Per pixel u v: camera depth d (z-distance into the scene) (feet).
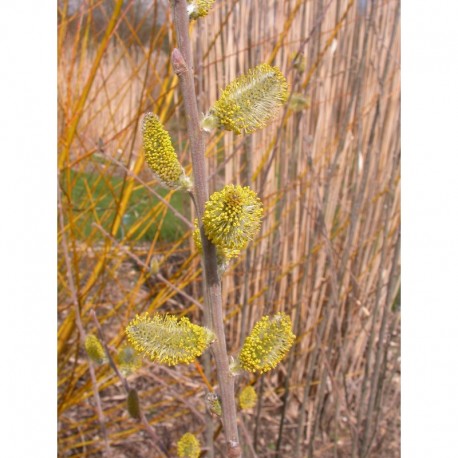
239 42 2.32
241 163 2.52
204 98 2.36
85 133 2.40
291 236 2.60
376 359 2.10
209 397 0.96
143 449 2.39
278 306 2.60
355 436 2.15
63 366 2.43
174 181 0.92
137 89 2.53
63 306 2.52
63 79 2.29
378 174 2.43
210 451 1.78
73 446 2.29
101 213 2.77
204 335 0.91
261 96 0.91
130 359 1.35
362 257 2.56
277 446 2.32
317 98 2.39
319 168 2.43
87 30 2.25
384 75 2.02
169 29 2.26
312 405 2.60
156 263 1.78
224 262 0.93
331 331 2.51
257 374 2.23
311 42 2.28
